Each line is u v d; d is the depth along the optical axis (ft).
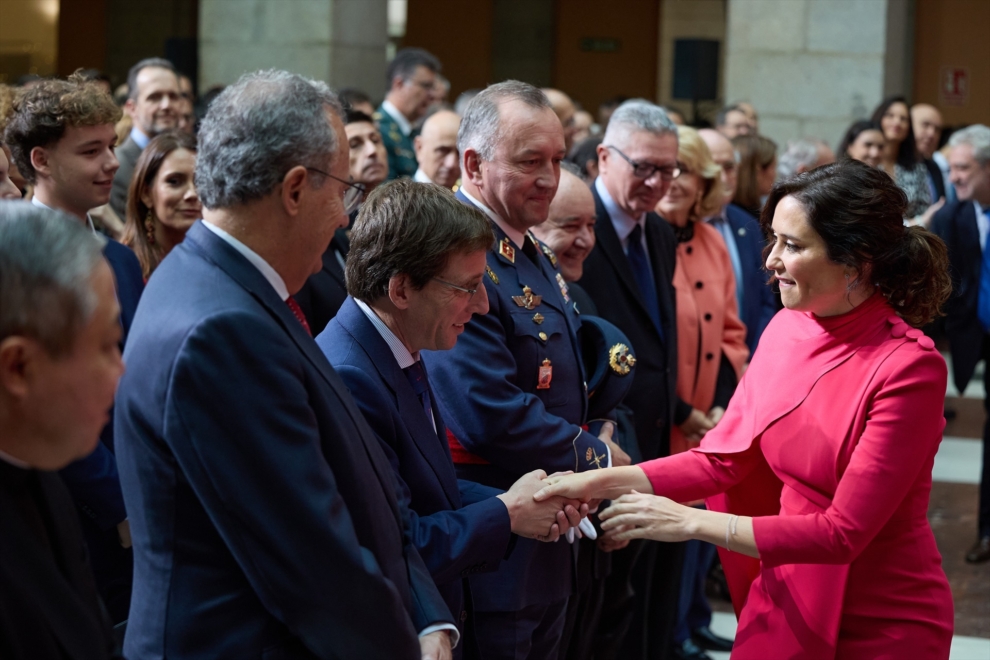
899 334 7.20
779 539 7.16
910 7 41.09
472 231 6.88
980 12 41.01
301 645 5.46
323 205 5.67
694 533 7.40
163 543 5.34
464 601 7.63
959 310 17.84
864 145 22.84
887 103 23.09
